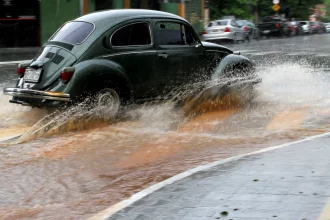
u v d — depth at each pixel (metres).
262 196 5.27
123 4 36.34
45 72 9.93
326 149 7.07
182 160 7.63
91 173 7.28
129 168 7.43
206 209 5.05
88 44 10.00
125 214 5.09
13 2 31.39
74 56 9.89
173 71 11.08
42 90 9.83
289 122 10.12
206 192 5.55
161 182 6.08
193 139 8.97
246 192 5.44
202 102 11.63
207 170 6.42
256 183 5.71
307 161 6.46
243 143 8.53
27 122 10.59
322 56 23.98
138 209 5.20
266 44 36.97
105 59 10.07
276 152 7.12
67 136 9.38
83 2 33.34
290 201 5.06
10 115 11.02
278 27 50.62
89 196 6.25
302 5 77.12
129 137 9.20
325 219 4.54
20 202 6.22
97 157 8.05
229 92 11.96
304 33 60.56
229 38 39.03
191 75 11.39
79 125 9.87
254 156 6.96
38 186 6.79
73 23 10.71
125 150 8.40
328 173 5.88
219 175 6.15
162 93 11.00
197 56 11.45
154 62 10.74
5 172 7.39
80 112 9.80
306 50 28.69
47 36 32.59
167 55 10.93
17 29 31.86
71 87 9.59
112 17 10.51
